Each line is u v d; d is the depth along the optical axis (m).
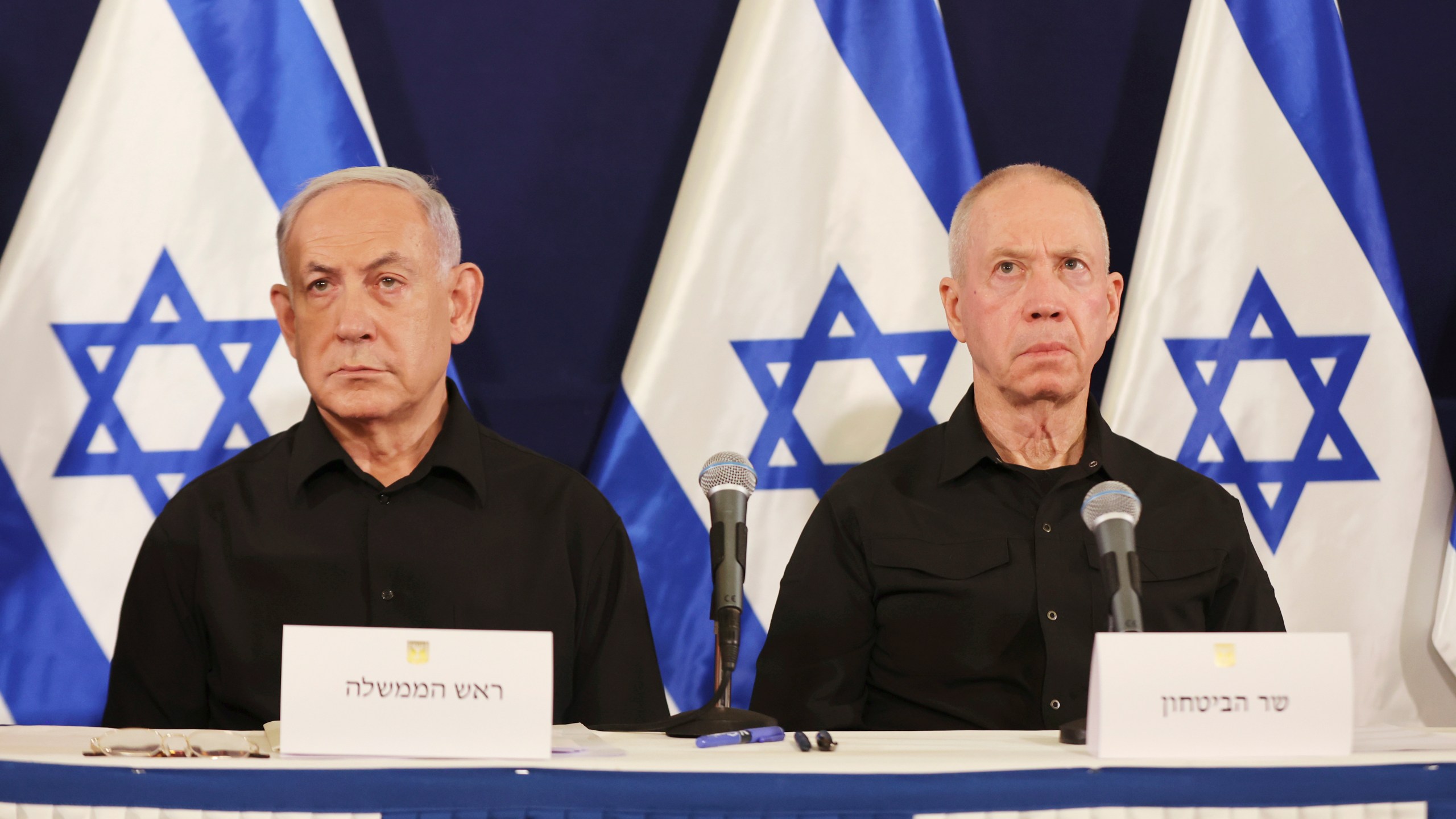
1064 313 5.32
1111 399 6.28
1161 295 6.33
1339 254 6.35
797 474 6.22
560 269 6.94
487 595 5.08
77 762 2.92
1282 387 6.30
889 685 5.26
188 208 6.05
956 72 6.89
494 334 6.89
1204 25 6.46
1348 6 7.14
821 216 6.28
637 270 6.98
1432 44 7.08
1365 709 6.16
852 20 6.36
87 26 6.71
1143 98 7.08
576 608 5.18
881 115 6.32
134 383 5.98
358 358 5.05
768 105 6.30
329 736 3.05
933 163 6.32
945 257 6.30
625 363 6.47
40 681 5.82
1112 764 3.03
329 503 5.17
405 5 6.89
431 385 5.24
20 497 5.88
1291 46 6.44
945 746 3.47
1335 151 6.40
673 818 2.94
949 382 6.26
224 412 6.03
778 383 6.23
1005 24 7.08
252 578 5.02
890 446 6.22
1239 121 6.40
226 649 4.93
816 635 5.36
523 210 6.93
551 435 6.88
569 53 6.97
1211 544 5.29
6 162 6.64
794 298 6.26
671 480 6.16
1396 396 6.31
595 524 5.29
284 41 6.15
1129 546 3.69
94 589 5.90
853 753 3.27
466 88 6.92
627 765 2.96
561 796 2.94
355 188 5.23
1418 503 6.27
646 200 6.99
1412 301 7.11
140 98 6.05
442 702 3.07
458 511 5.22
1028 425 5.46
